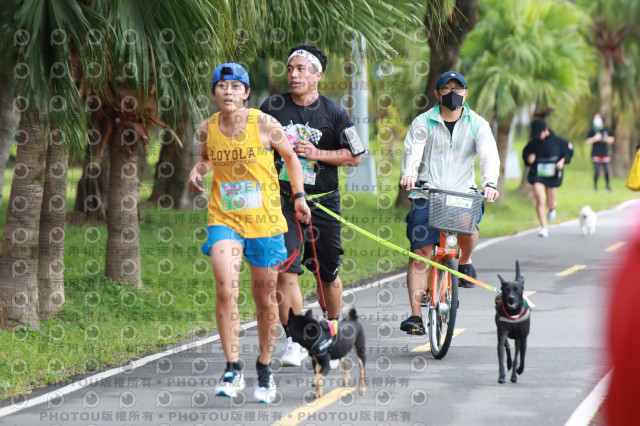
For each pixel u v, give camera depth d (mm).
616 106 145625
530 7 85062
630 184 29797
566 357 24094
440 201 22625
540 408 18891
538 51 83750
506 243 57469
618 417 4219
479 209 23000
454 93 24484
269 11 34531
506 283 20969
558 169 60125
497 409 18891
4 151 39594
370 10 36219
